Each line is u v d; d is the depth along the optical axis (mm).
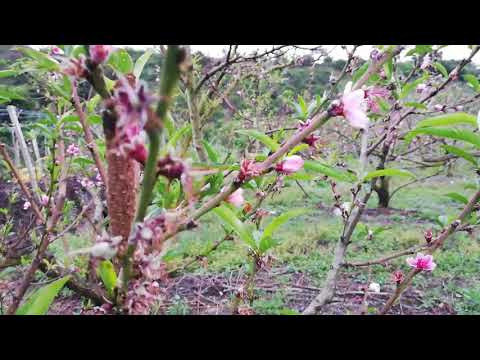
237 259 4184
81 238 2902
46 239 1279
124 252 683
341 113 862
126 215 852
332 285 1712
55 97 1772
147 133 517
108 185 847
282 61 3486
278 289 3779
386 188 6871
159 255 711
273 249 4578
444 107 2449
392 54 1023
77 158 2055
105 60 633
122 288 711
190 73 1139
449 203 6906
